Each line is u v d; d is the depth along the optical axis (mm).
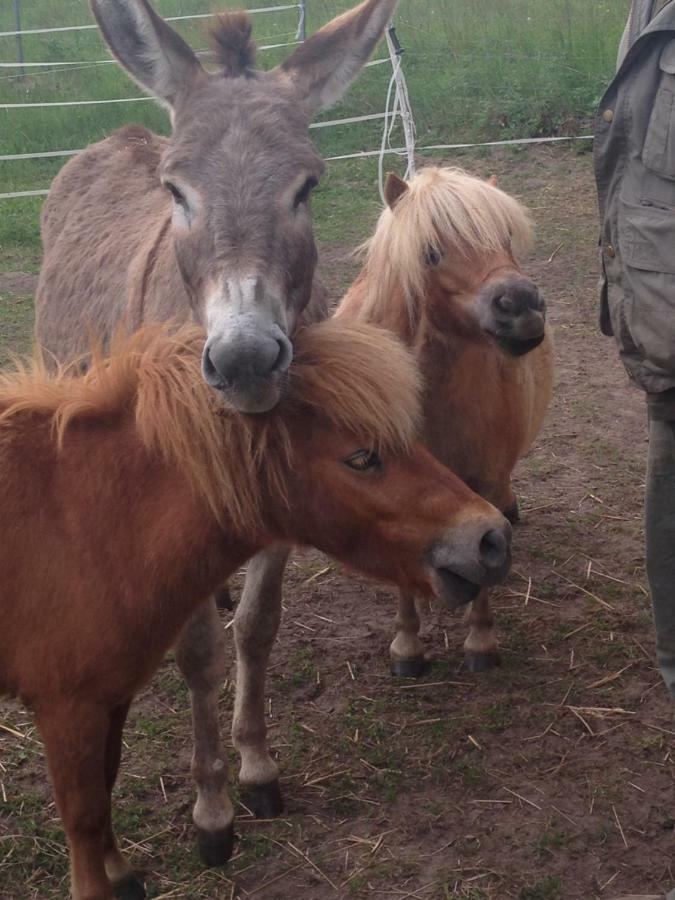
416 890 2887
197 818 3012
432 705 3689
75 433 2479
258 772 3201
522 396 3688
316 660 3963
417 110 10430
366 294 3764
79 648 2404
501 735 3510
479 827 3109
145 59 3070
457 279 3381
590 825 3098
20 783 3330
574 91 10164
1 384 2703
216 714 3021
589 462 5285
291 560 4652
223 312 2408
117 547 2406
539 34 11617
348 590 4422
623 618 4125
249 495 2379
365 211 8766
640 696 3672
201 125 2787
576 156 9539
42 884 2938
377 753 3439
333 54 3141
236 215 2605
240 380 2244
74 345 4148
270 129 2762
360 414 2281
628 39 2678
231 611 4328
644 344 2609
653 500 2854
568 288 7281
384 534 2369
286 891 2914
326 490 2363
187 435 2322
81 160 4867
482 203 3414
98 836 2568
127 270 3822
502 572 2312
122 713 2707
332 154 10008
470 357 3502
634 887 2877
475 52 11383
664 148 2480
